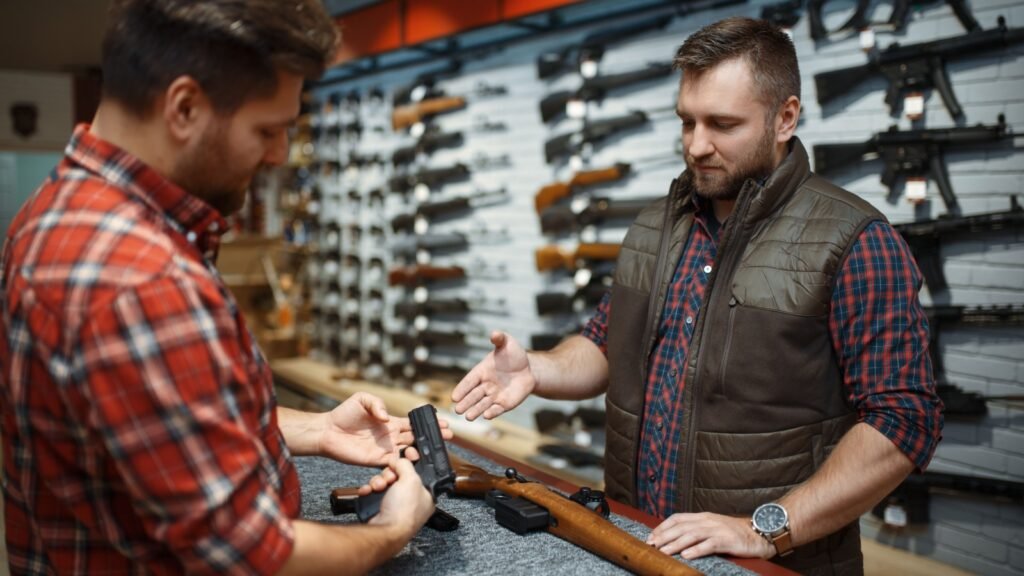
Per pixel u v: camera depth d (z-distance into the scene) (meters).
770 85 1.36
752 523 1.23
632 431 1.58
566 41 4.38
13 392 0.72
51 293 0.68
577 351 1.72
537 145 4.64
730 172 1.40
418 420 1.08
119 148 0.75
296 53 0.76
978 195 2.82
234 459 0.72
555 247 4.29
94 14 7.02
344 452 1.13
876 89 3.05
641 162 4.02
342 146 6.58
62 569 0.79
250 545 0.71
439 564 1.02
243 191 0.84
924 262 2.92
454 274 5.17
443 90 5.34
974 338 2.85
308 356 7.10
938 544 2.94
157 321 0.68
